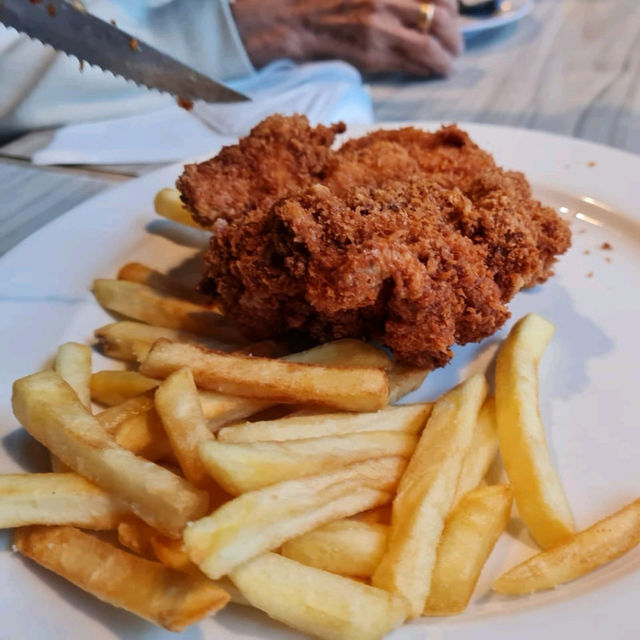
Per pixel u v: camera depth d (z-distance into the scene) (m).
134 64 0.26
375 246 0.21
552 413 0.24
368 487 0.19
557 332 0.27
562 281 0.29
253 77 0.52
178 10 0.49
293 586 0.17
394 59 0.53
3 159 0.42
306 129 0.28
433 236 0.22
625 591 0.18
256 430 0.20
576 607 0.17
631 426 0.23
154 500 0.17
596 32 0.57
